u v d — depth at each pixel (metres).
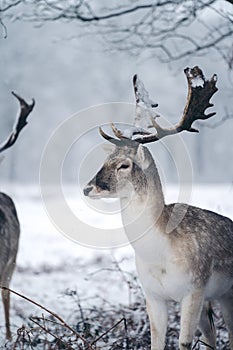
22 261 23.06
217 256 10.04
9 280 13.12
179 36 13.62
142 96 9.92
